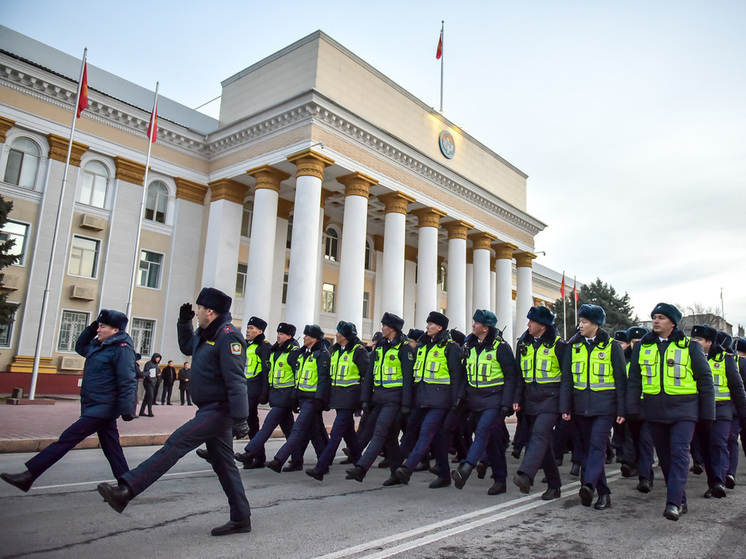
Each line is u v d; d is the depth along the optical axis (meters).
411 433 7.38
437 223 28.14
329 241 30.88
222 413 4.53
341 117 23.12
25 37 23.12
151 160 24.53
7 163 20.62
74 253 22.14
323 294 29.83
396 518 5.29
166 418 14.21
